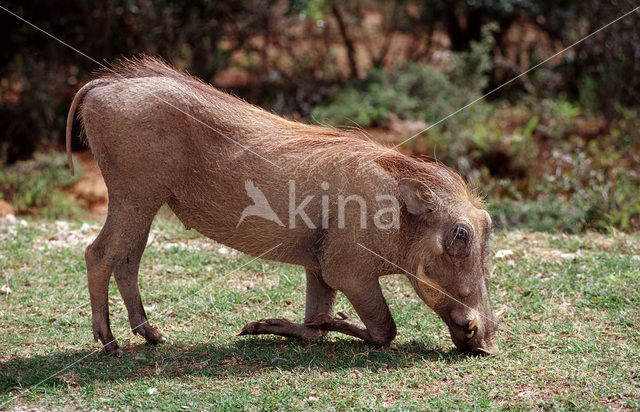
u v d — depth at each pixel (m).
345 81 14.62
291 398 3.95
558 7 14.19
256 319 5.21
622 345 4.58
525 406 3.81
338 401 3.90
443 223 4.46
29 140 12.16
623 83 12.46
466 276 4.43
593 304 5.31
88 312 5.33
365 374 4.25
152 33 12.89
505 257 6.38
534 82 14.55
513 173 10.91
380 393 4.01
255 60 14.24
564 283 5.70
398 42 16.59
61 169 10.71
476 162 11.08
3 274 6.03
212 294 5.61
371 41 16.41
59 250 6.62
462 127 12.02
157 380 4.19
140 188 4.39
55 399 3.97
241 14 13.73
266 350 4.65
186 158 4.43
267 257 4.66
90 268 4.47
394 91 13.21
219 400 3.92
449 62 13.89
